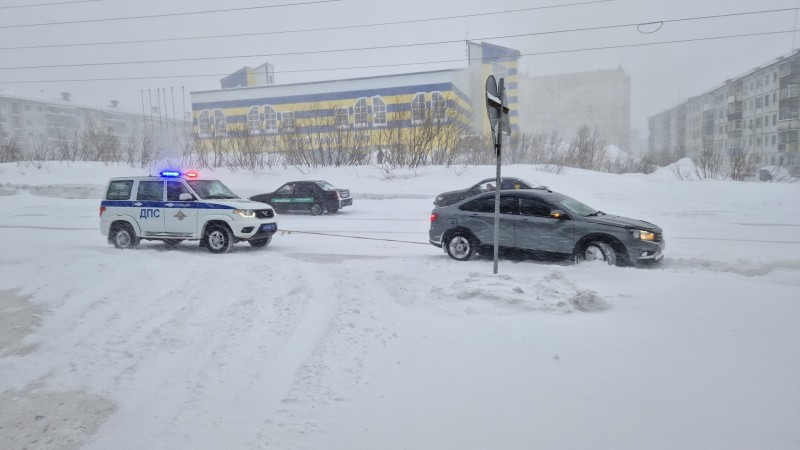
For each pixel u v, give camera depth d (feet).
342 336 17.08
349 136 106.22
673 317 18.71
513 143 123.03
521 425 11.45
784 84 182.29
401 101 157.99
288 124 116.88
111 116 278.87
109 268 27.50
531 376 14.07
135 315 19.90
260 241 38.99
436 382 13.79
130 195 37.93
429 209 68.28
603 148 129.59
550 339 16.78
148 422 11.98
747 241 39.73
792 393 12.53
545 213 30.35
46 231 49.98
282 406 12.50
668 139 338.34
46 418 12.29
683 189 76.69
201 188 38.17
